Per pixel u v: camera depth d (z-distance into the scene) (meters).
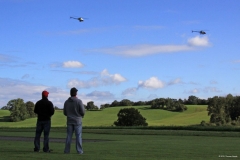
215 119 96.88
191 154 14.67
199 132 37.00
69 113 14.97
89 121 108.56
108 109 139.38
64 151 15.10
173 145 19.41
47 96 15.88
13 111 109.62
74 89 15.11
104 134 34.72
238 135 31.62
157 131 39.38
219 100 98.44
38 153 14.88
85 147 17.95
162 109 134.75
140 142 21.95
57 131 41.00
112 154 14.50
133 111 92.94
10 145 19.31
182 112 129.00
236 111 97.69
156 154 14.58
